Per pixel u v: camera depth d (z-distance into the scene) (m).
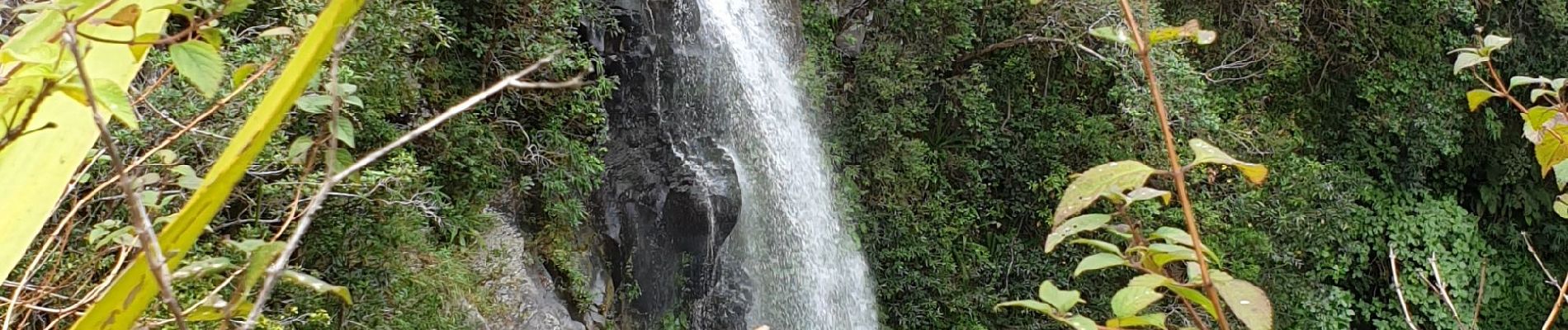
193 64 0.80
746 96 7.51
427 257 4.59
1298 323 9.91
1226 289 0.91
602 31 6.23
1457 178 12.24
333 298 3.88
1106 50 8.65
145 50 0.82
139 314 0.57
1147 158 8.57
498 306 4.88
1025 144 9.38
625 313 6.47
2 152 0.71
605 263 6.35
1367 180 11.24
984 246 9.36
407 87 4.64
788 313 7.83
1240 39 10.64
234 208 3.32
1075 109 9.27
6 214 0.70
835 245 8.41
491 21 5.57
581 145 5.96
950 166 9.19
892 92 8.57
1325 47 11.16
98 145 1.79
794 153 8.10
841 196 8.58
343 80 3.56
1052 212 9.17
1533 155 12.18
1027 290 9.17
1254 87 10.59
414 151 4.69
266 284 0.62
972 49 9.05
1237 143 9.19
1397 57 11.21
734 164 7.23
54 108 0.76
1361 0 10.72
